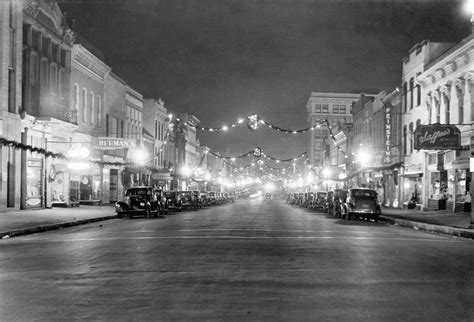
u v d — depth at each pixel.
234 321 7.59
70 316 7.89
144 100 73.06
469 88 35.44
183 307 8.45
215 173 118.31
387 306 8.59
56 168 41.66
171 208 45.75
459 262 14.08
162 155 77.19
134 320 7.64
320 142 158.50
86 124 48.78
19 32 35.69
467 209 36.47
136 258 14.28
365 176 62.47
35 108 38.97
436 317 7.91
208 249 16.33
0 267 12.88
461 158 35.91
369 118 62.00
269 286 10.23
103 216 33.50
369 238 20.98
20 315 7.96
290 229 25.11
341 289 9.98
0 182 33.88
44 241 19.64
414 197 46.22
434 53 44.12
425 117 43.47
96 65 50.78
